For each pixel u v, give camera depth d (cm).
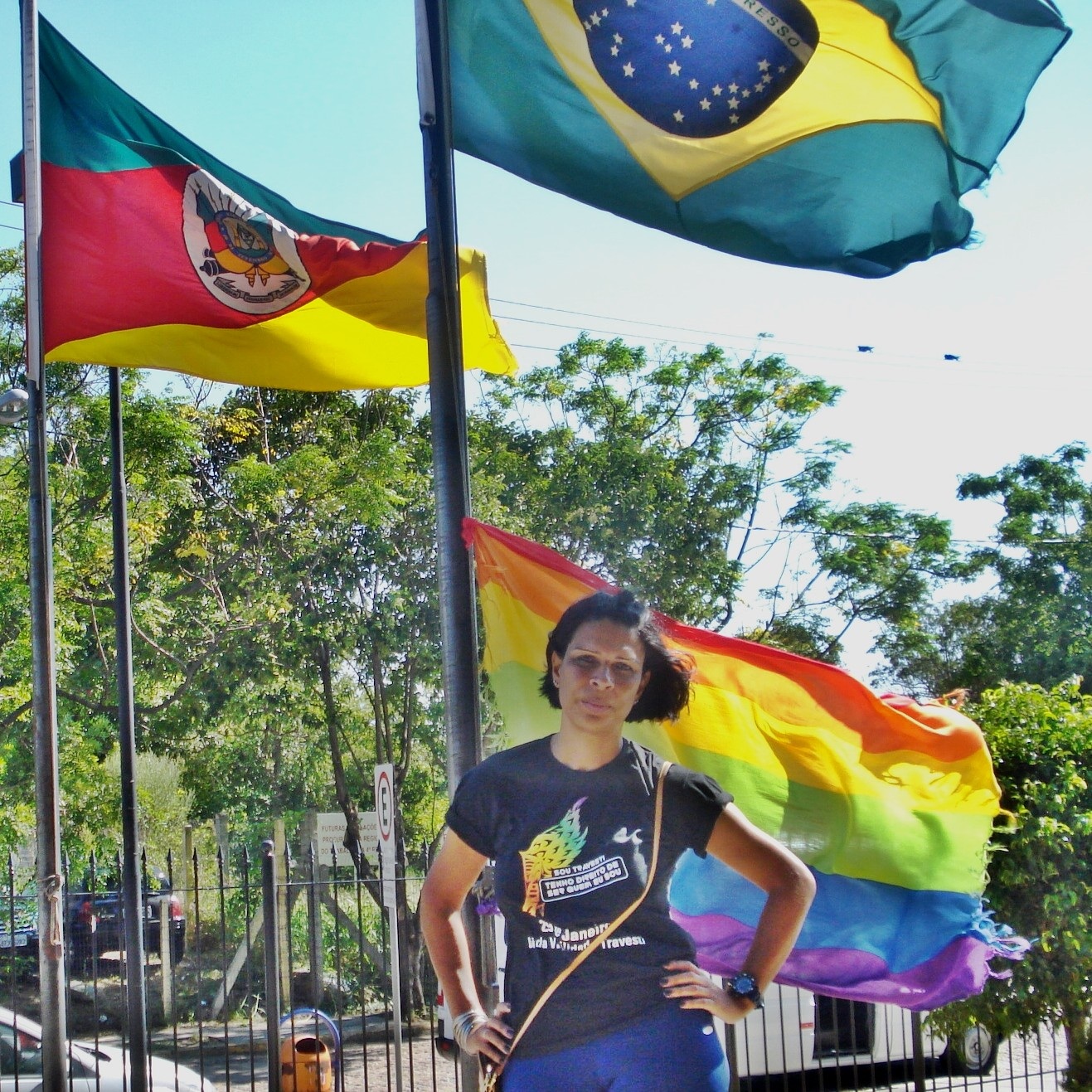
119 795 1730
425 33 573
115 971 1619
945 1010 806
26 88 833
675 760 541
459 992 352
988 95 622
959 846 549
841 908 543
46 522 838
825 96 625
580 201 624
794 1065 1127
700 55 621
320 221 861
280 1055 888
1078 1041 838
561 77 618
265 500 1869
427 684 2042
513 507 2180
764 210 631
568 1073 322
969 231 653
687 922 515
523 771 347
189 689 1866
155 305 811
